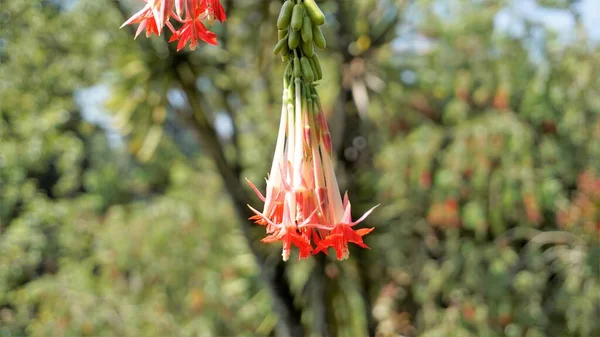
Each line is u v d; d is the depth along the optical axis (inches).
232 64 76.7
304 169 20.6
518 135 78.2
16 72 77.4
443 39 84.7
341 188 83.4
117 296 96.0
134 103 72.8
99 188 120.6
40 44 75.9
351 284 86.2
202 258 102.7
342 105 80.9
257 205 80.7
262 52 74.0
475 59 83.8
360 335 88.1
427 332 84.7
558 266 85.0
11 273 87.3
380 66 81.5
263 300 97.5
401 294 92.7
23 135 83.0
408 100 88.0
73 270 97.8
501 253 83.0
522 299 84.0
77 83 78.6
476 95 84.4
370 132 89.8
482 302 83.7
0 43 77.5
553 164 86.3
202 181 106.5
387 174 85.7
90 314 89.7
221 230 103.3
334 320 83.0
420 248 92.2
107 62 74.9
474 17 83.0
